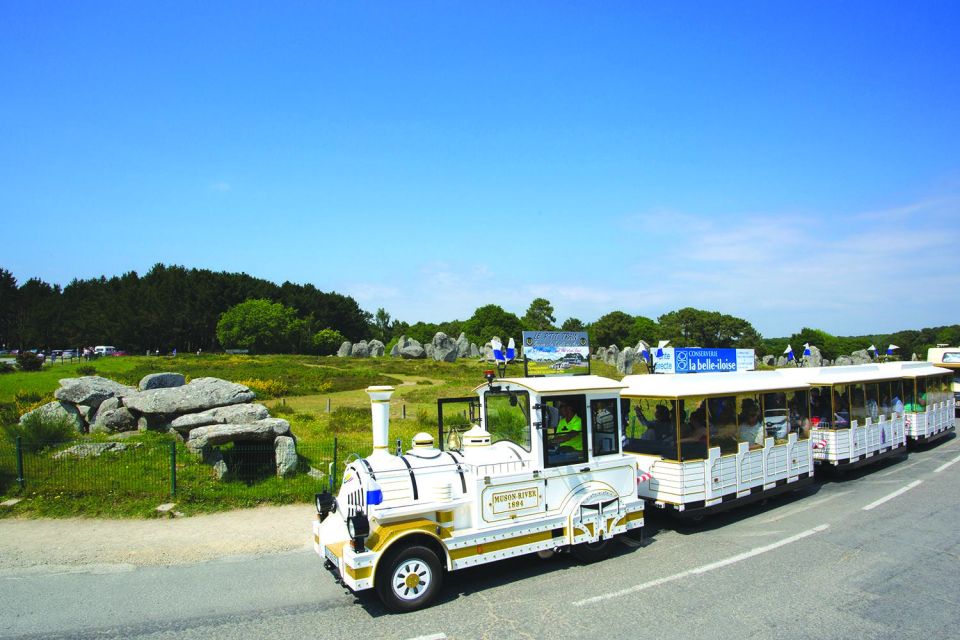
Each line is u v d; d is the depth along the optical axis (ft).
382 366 179.52
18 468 37.91
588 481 26.71
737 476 33.40
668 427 31.58
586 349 32.37
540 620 20.61
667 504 31.22
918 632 19.33
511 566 26.63
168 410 49.73
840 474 46.16
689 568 25.85
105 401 54.19
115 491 37.60
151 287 272.31
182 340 264.72
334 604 22.48
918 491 40.32
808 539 29.91
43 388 91.25
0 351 278.46
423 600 21.83
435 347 215.51
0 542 30.40
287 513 36.22
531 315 342.85
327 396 107.96
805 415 39.47
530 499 24.90
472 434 25.46
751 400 35.04
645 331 300.20
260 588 24.22
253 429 42.88
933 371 60.34
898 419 52.39
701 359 40.16
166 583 24.84
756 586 23.53
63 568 26.73
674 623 20.17
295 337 266.77
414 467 23.47
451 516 23.17
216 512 36.24
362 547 21.03
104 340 263.29
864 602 21.80
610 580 24.50
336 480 42.22
